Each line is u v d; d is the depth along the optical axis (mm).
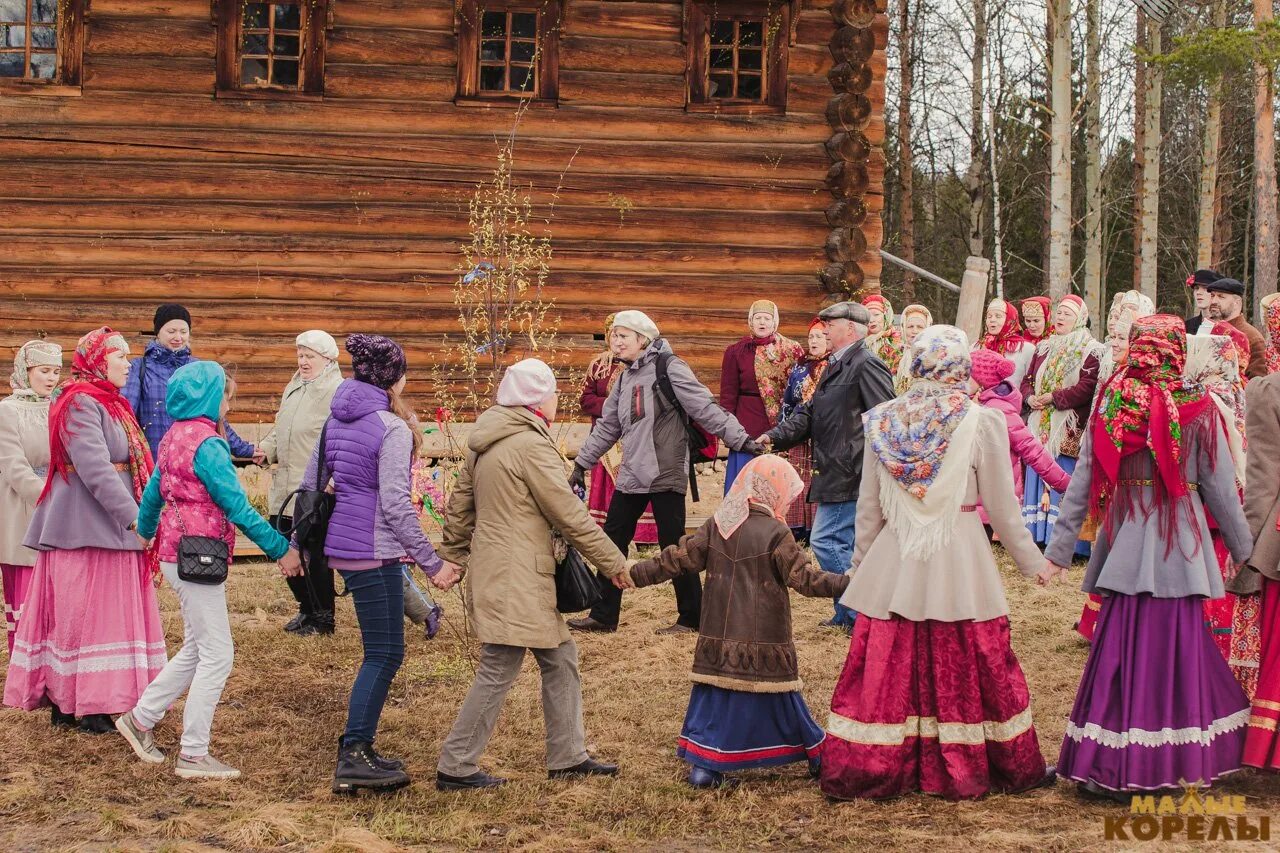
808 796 5082
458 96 10562
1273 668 4871
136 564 5879
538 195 10656
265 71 10547
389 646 5238
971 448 4883
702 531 5301
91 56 10344
